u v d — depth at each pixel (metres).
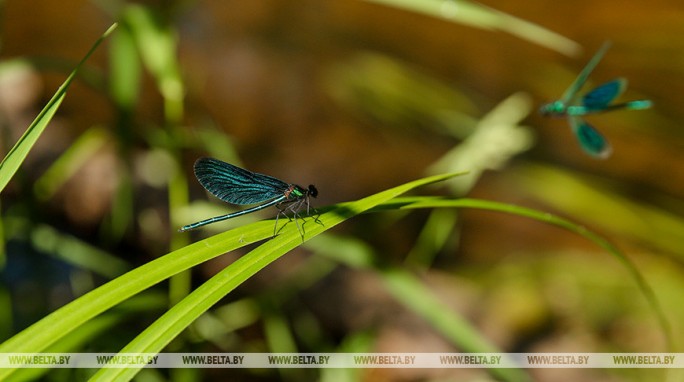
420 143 1.21
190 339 0.81
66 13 1.21
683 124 1.14
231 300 0.94
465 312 1.00
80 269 0.95
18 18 1.19
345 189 1.19
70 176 0.98
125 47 0.78
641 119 1.14
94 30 1.22
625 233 1.07
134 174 0.95
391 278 0.78
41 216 0.83
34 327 0.64
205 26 1.23
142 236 0.97
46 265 0.94
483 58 1.21
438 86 1.19
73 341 0.73
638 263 1.09
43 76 1.09
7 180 0.66
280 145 1.22
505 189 1.15
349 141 1.22
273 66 1.23
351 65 1.22
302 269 0.86
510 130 0.82
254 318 0.84
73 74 0.67
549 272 1.09
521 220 1.16
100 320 0.74
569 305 1.04
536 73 1.20
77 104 1.08
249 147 1.21
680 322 1.00
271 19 1.25
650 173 1.14
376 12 1.25
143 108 1.09
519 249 1.14
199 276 0.96
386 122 1.20
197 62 1.22
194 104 0.89
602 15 1.18
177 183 0.79
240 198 0.75
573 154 1.15
